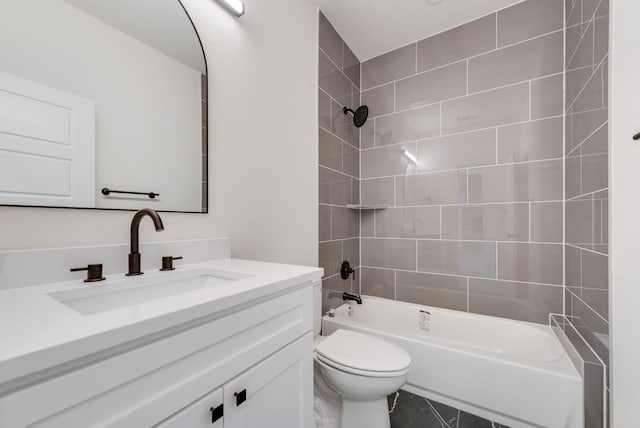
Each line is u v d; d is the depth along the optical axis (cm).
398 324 191
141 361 40
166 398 43
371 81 221
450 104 189
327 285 177
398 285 207
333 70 188
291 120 147
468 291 181
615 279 94
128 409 38
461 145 185
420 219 199
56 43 66
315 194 167
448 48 191
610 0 96
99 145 74
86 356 34
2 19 58
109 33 76
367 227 221
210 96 104
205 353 49
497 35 175
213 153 105
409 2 168
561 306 155
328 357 116
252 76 123
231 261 100
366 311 203
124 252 77
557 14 158
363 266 222
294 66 150
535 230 163
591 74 115
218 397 51
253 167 123
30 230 63
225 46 110
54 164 66
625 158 93
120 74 78
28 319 40
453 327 173
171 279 79
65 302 59
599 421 98
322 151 174
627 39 93
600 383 99
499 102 173
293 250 147
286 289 70
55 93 66
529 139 165
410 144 204
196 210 99
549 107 160
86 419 34
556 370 110
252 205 122
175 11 93
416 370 137
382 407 114
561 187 156
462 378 125
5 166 59
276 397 66
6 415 28
